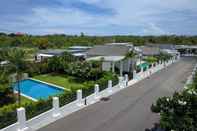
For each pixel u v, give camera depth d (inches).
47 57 1688.0
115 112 751.7
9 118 576.4
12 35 3196.4
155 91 1063.0
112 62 1441.9
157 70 1781.5
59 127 623.5
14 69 887.1
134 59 1593.3
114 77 1144.8
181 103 451.2
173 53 2913.4
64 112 733.9
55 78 1362.0
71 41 3555.6
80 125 639.8
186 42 4092.0
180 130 423.8
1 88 816.9
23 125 598.2
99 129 615.8
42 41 3026.6
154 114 733.3
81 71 1269.7
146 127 629.3
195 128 423.2
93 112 748.6
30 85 1222.9
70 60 1588.3
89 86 903.1
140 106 821.2
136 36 4640.8
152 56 2544.3
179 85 1205.1
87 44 3440.0
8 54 893.2
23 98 914.1
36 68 1421.0
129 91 1055.6
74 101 799.7
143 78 1409.9
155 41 4252.0
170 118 438.9
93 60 1416.1
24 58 939.3
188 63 2340.1
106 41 3686.0
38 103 665.0
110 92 1013.8
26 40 2849.4
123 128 623.5
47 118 673.6
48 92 1095.0
